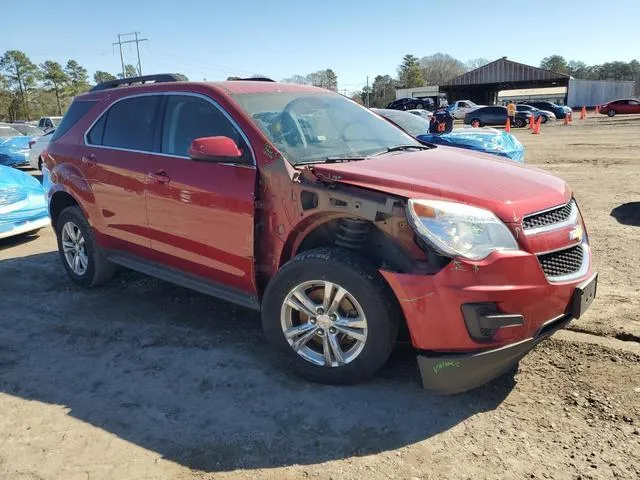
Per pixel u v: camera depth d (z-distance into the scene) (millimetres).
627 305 4547
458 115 44438
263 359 3930
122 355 4078
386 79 117500
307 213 3404
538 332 3080
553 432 2996
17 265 6473
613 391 3324
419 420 3145
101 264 5258
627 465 2721
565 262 3252
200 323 4586
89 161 4984
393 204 3086
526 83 64000
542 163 15125
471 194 3107
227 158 3615
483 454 2848
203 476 2770
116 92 5023
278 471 2785
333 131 4191
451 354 3039
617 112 43938
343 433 3055
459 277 2938
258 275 3781
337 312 3367
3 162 16500
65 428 3201
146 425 3207
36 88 88375
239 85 4293
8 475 2811
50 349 4223
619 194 9539
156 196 4293
